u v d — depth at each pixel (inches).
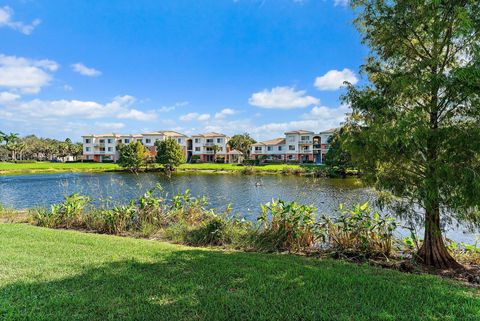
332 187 875.4
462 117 199.0
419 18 199.9
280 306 133.3
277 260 208.4
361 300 140.6
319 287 156.6
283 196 847.7
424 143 192.7
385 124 190.4
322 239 266.4
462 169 175.8
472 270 213.8
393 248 251.8
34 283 156.6
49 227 348.2
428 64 201.6
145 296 142.3
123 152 2018.9
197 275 171.5
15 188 1058.7
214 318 122.7
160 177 1572.3
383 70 234.4
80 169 2142.0
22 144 3216.0
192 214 357.4
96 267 183.3
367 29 234.8
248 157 3058.6
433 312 129.0
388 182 209.3
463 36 183.0
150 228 321.7
